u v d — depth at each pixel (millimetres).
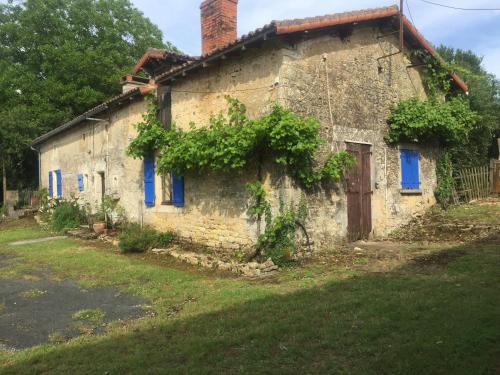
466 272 5984
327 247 8273
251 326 4398
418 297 4914
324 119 8312
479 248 7531
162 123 10508
